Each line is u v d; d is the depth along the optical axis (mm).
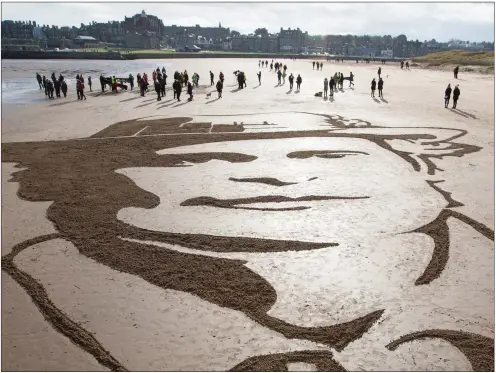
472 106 25719
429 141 16281
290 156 14078
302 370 5164
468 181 11805
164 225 9000
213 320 6090
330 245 8156
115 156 14234
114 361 5375
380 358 5363
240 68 75625
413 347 5559
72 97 30531
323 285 6902
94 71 67312
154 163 13383
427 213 9625
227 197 10492
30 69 71625
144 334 5844
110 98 29609
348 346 5570
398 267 7430
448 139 16641
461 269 7395
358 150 14836
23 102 27812
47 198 10516
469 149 15211
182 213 9578
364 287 6855
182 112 23125
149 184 11477
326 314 6199
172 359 5391
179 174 12281
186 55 148875
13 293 6781
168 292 6746
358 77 52188
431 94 32250
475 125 19547
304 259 7660
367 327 5930
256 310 6289
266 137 16781
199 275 7195
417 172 12562
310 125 19250
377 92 33750
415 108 24734
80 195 10695
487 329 5914
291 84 36000
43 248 8133
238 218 9320
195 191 10914
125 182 11656
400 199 10445
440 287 6875
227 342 5664
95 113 23062
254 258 7695
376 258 7715
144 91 32344
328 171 12547
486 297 6625
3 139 16906
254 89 35719
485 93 32875
